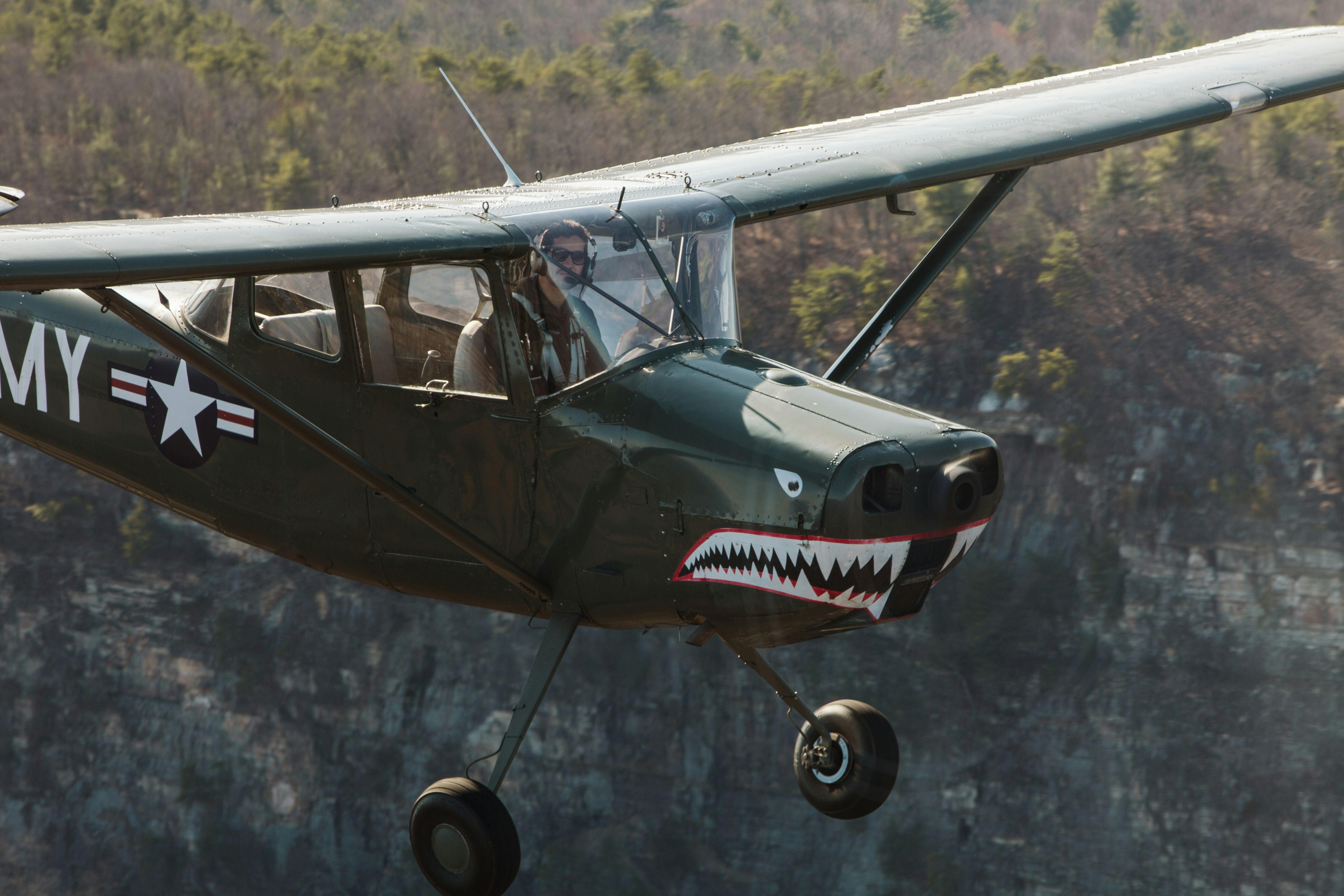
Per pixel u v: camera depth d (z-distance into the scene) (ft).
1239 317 349.61
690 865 342.64
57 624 419.74
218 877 395.34
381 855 390.21
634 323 61.87
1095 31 469.16
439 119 451.53
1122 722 271.28
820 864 310.04
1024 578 298.15
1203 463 320.70
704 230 66.95
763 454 54.95
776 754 335.26
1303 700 267.39
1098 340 347.77
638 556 59.47
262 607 405.39
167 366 78.13
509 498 62.80
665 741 348.79
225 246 55.88
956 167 84.07
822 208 76.43
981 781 267.59
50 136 448.24
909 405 367.45
